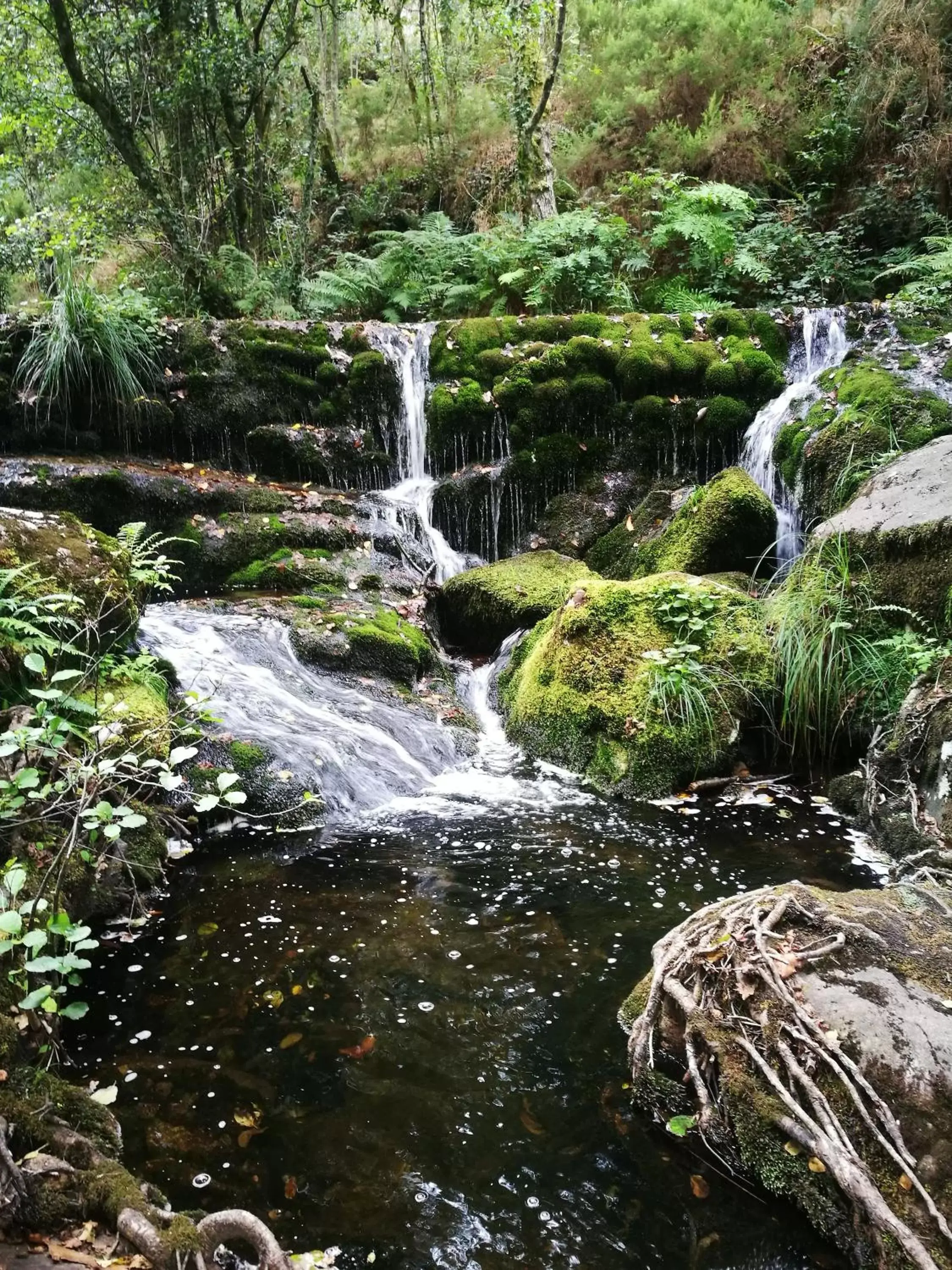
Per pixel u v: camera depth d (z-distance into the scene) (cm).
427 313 920
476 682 564
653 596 496
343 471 699
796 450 616
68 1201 176
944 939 246
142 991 277
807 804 416
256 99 865
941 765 364
